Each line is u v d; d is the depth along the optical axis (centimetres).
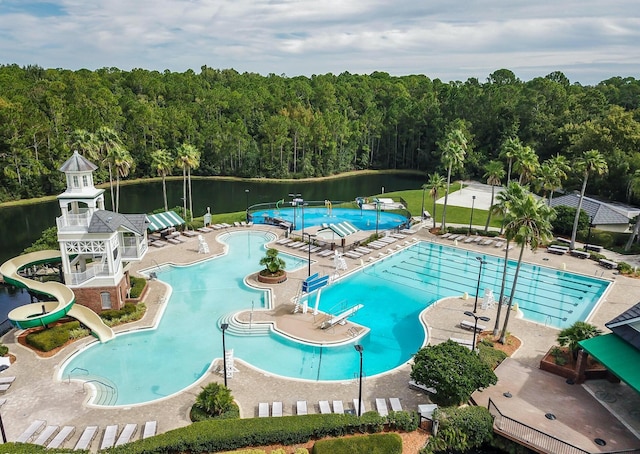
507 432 2470
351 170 13662
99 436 2461
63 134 9850
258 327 3750
